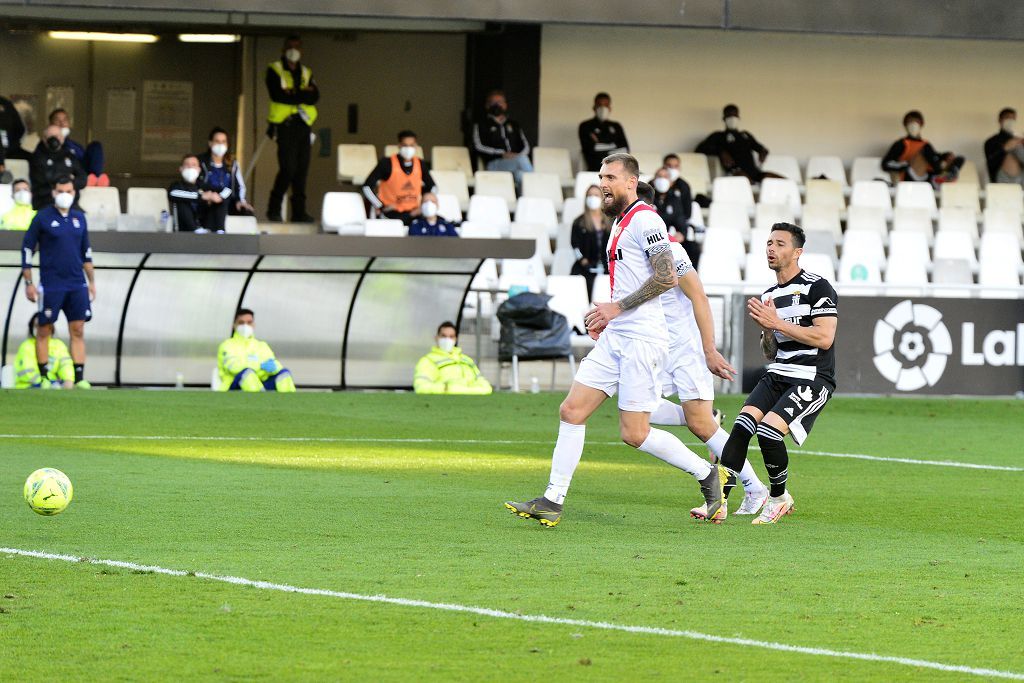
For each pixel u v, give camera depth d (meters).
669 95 73.75
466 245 49.91
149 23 68.94
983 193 73.19
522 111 71.62
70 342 47.94
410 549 20.98
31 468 29.08
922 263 64.00
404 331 53.03
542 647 15.65
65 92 70.81
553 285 55.56
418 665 14.87
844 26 64.12
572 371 52.84
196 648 15.39
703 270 60.62
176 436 35.91
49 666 14.66
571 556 20.62
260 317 52.03
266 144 72.19
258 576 18.92
